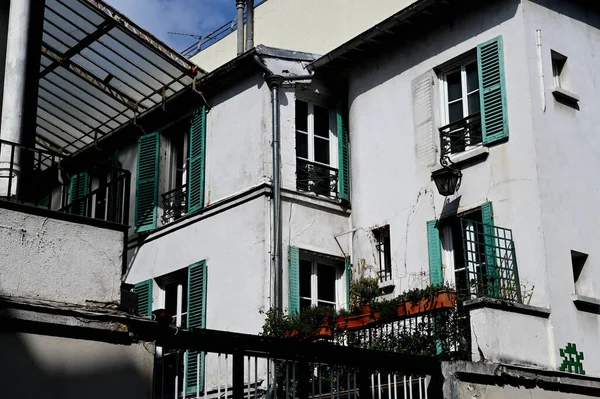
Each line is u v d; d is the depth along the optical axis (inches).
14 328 284.0
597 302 488.7
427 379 412.8
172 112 651.5
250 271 553.9
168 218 637.3
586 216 510.3
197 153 620.4
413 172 550.9
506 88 514.0
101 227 321.4
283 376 443.2
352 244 585.0
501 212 498.0
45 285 302.0
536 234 480.7
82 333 297.3
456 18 548.4
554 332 463.8
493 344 433.4
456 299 450.0
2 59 438.0
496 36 525.3
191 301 586.9
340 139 605.3
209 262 586.2
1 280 293.4
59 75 637.3
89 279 312.8
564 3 549.6
